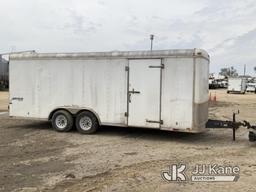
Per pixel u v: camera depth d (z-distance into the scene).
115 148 9.90
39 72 12.69
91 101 11.98
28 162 8.33
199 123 10.61
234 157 8.86
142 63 11.16
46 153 9.26
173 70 10.74
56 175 7.23
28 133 12.33
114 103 11.65
